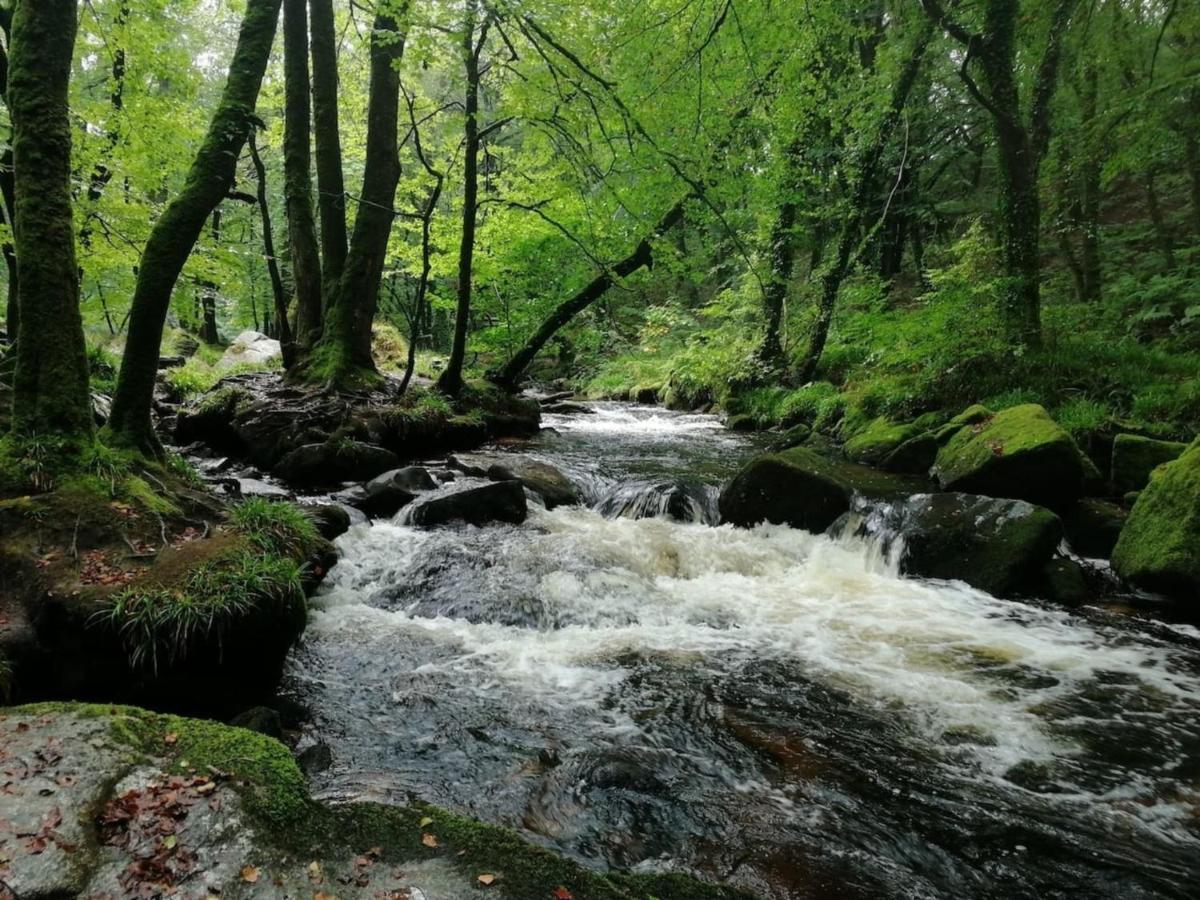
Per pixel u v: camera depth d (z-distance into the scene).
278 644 4.28
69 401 4.96
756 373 17.28
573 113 9.21
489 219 15.95
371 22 12.85
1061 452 7.18
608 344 28.67
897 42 13.52
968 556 6.74
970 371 10.48
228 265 12.17
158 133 11.14
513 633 5.55
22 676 3.67
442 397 13.10
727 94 10.55
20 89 4.87
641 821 3.25
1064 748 3.98
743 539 7.93
